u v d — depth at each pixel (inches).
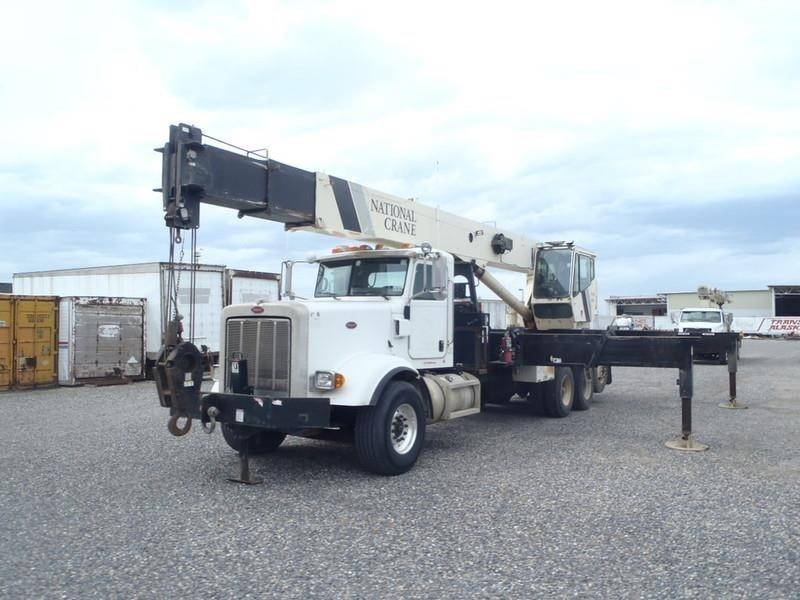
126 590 158.4
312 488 255.4
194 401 257.4
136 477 272.5
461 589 158.7
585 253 513.3
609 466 291.1
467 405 343.9
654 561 176.1
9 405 509.7
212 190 249.4
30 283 839.7
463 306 401.7
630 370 887.1
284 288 341.4
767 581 162.2
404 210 350.3
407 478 271.6
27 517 217.3
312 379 264.5
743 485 256.2
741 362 971.3
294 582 163.5
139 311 699.4
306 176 290.4
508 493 246.1
